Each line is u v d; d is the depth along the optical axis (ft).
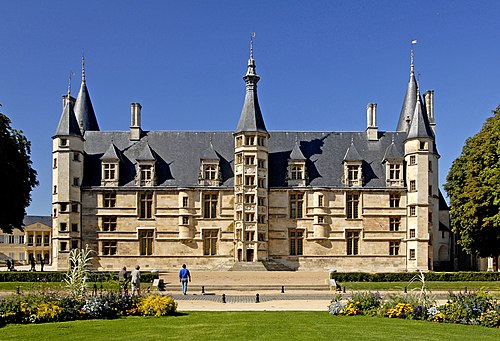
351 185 247.50
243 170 243.19
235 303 135.95
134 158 253.03
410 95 276.21
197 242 243.40
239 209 242.58
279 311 115.24
